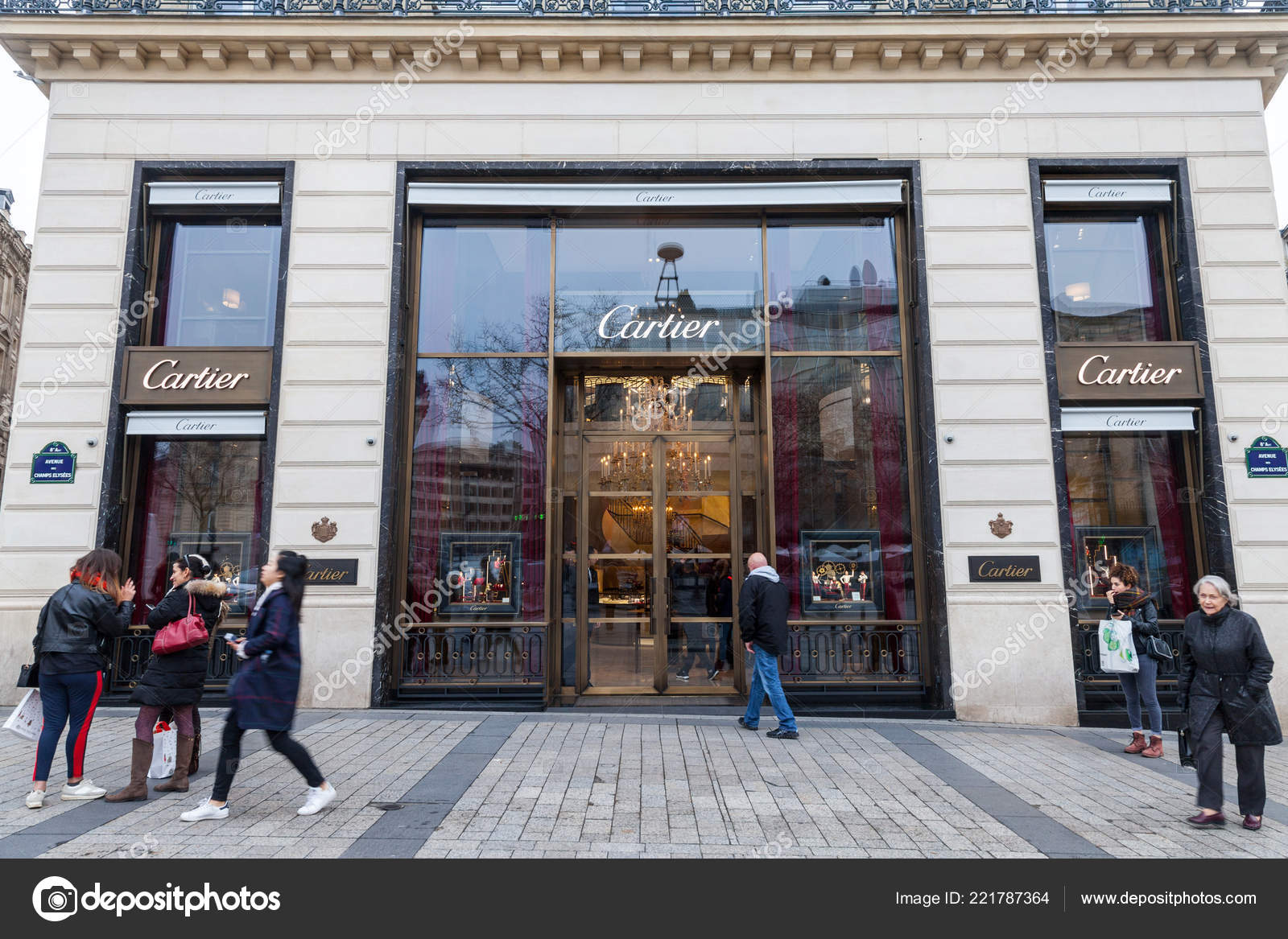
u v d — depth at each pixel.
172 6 9.50
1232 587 8.64
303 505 8.77
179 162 9.33
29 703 5.41
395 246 9.25
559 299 9.62
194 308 9.50
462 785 5.68
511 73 9.52
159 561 9.00
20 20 9.02
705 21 9.31
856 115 9.52
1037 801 5.53
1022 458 8.91
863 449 9.41
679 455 9.81
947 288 9.23
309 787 5.04
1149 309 9.54
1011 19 9.27
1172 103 9.48
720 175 9.52
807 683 8.85
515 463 9.30
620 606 9.55
